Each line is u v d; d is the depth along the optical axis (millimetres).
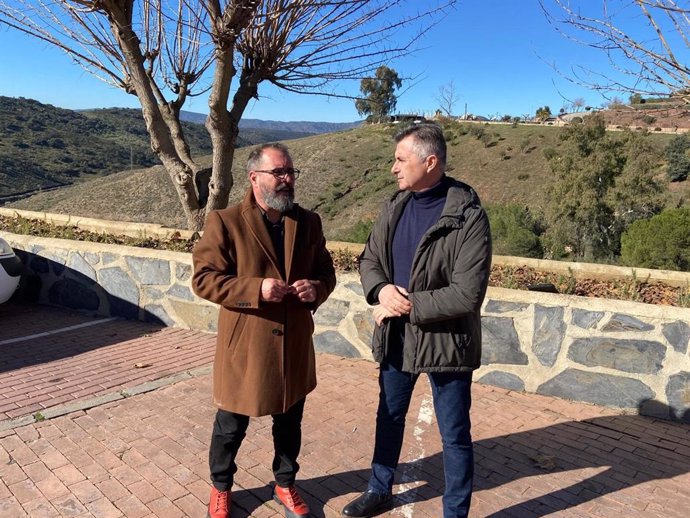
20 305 6906
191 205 7758
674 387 3865
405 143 2441
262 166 2383
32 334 5766
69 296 6758
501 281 5730
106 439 3492
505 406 4117
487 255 2330
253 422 3787
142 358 5066
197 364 4922
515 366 4410
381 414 2729
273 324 2441
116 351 5254
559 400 4238
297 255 2523
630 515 2801
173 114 7723
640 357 3963
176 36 7199
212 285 2346
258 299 2311
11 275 6234
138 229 8391
